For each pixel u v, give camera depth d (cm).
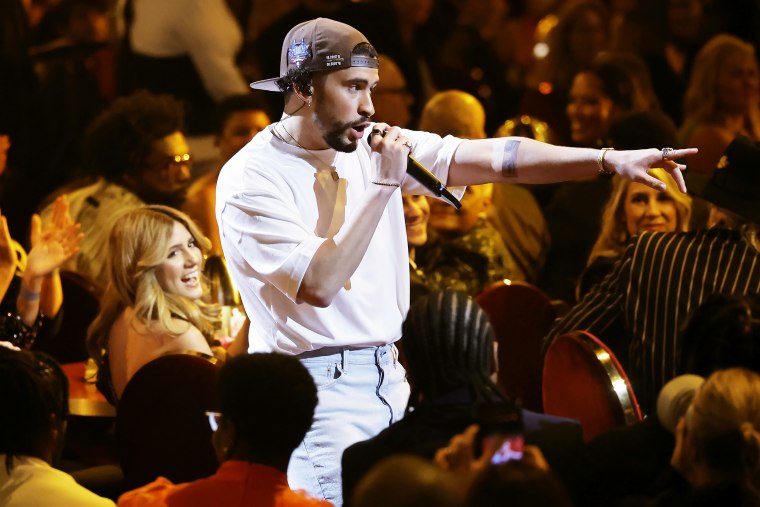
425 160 932
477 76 2211
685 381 725
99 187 1525
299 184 877
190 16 1806
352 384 880
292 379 704
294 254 837
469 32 2250
